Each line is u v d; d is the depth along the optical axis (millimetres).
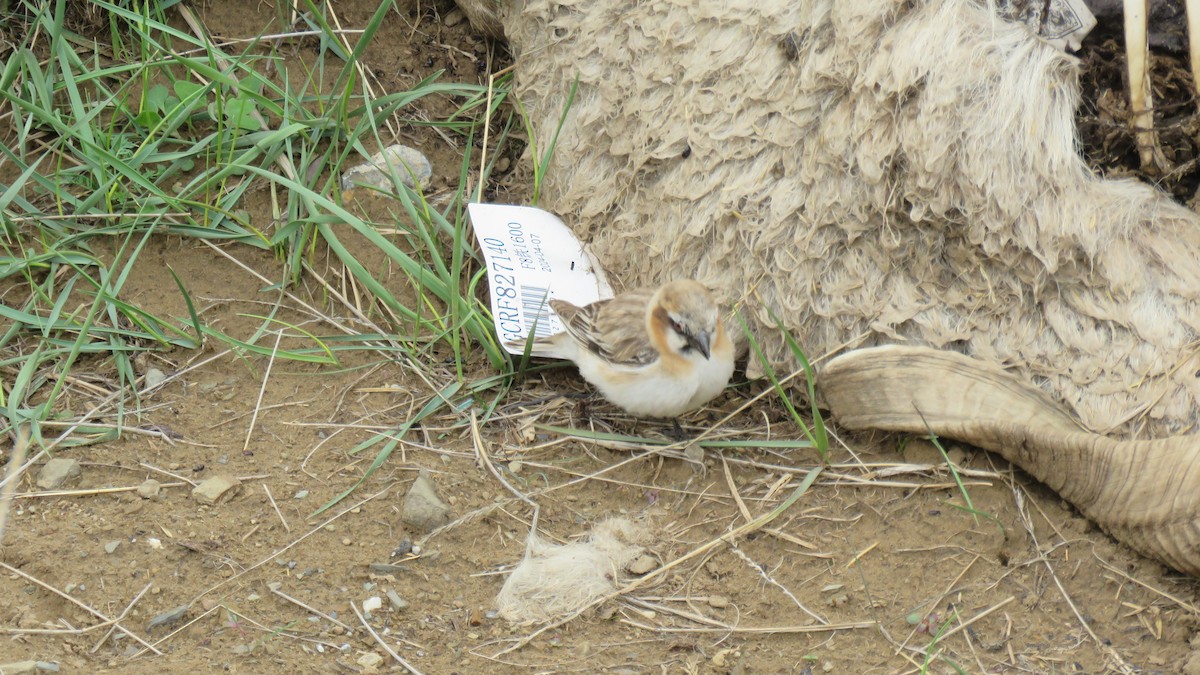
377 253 8312
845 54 7148
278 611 6051
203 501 6617
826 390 7125
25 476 6699
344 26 9516
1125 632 6125
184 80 8914
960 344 7031
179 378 7453
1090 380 6738
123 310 7535
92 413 7125
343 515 6609
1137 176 7414
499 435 7238
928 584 6395
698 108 7695
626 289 7906
